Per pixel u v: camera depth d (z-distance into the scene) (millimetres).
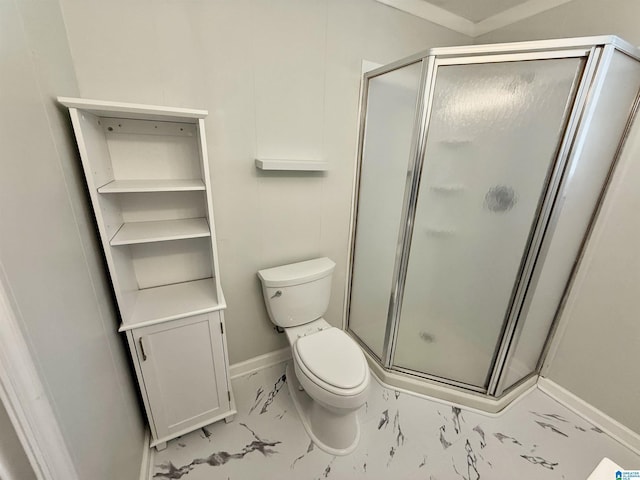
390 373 1622
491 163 1271
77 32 895
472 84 1175
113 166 1062
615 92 1071
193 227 1118
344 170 1604
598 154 1166
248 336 1622
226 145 1241
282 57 1245
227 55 1135
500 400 1454
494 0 1489
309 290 1472
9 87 512
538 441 1318
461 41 1723
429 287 1584
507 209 1278
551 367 1582
